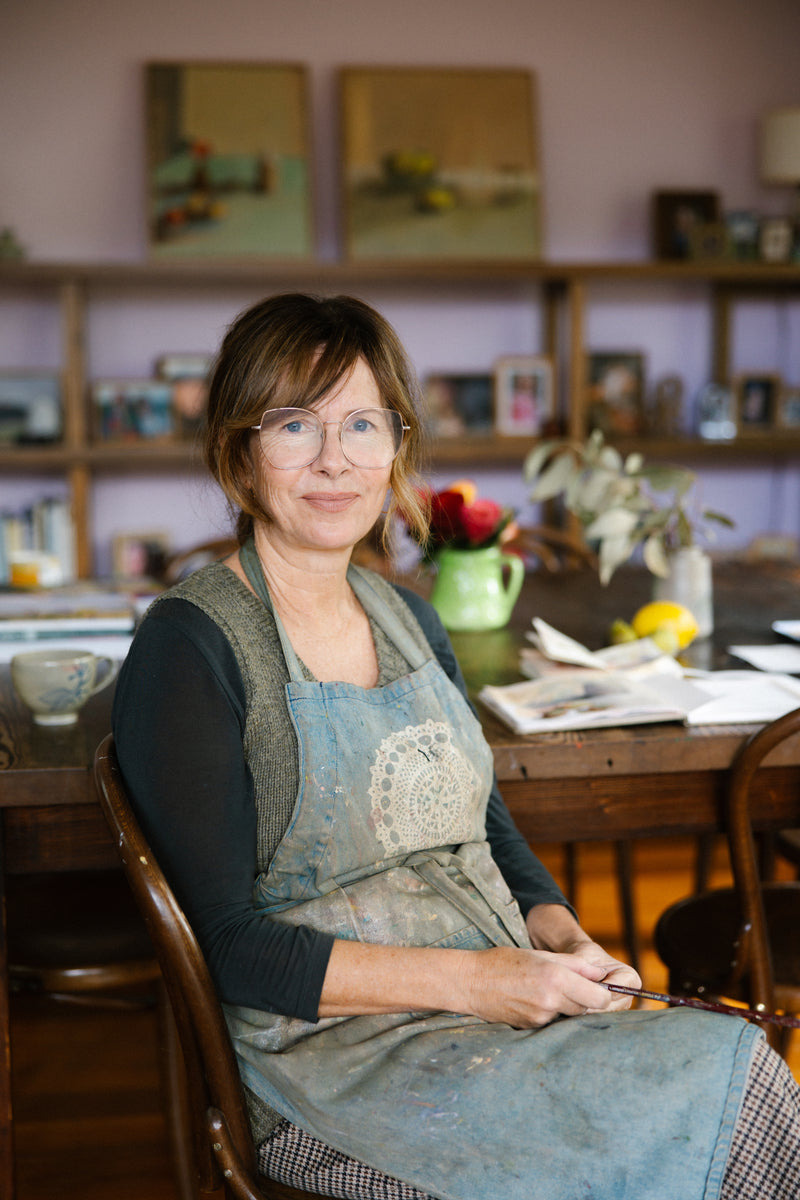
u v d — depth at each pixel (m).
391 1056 1.10
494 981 1.09
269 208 4.13
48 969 1.58
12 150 4.08
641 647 1.87
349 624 1.30
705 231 4.34
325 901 1.16
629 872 2.44
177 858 1.11
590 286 4.60
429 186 4.26
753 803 1.57
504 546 3.16
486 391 4.38
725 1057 1.01
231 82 4.11
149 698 1.12
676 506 2.06
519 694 1.63
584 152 4.51
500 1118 1.03
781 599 2.47
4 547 4.01
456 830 1.26
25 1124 1.99
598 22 4.45
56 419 4.01
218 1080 1.09
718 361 4.67
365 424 1.22
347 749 1.18
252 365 1.20
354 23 4.25
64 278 3.87
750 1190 0.99
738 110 4.59
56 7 4.05
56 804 1.36
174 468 4.32
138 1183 1.83
